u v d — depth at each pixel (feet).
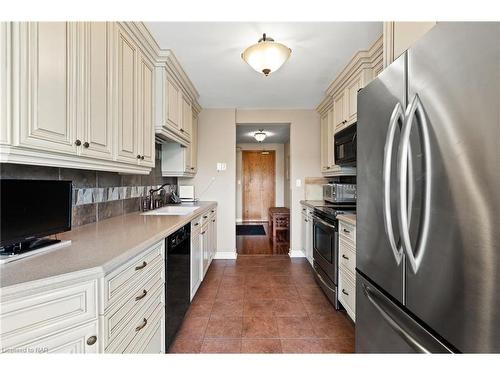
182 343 6.15
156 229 5.30
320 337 6.43
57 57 3.52
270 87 10.17
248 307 7.93
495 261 2.11
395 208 3.33
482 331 2.23
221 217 13.14
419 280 2.93
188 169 10.72
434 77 2.68
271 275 10.66
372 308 4.10
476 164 2.24
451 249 2.50
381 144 3.76
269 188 25.14
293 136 13.33
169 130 7.82
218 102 12.17
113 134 4.96
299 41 6.80
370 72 7.30
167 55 7.03
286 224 17.97
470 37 2.31
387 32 4.73
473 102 2.27
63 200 4.21
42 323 2.64
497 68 2.08
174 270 5.94
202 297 8.61
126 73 5.48
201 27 6.15
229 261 12.60
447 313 2.56
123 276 3.61
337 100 9.70
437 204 2.65
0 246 3.18
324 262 8.71
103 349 3.11
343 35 6.54
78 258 3.30
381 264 3.80
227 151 13.14
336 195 10.40
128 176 7.81
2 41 2.83
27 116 3.05
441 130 2.59
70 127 3.77
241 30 6.29
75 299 2.86
